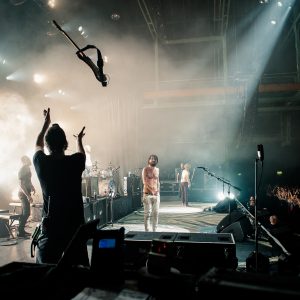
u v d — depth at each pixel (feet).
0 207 35.94
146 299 4.06
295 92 51.60
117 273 4.67
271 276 3.63
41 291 4.09
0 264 16.51
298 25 51.31
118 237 4.91
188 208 41.11
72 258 4.76
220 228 23.18
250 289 3.27
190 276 4.28
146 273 4.32
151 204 23.39
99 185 31.63
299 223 23.30
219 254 6.56
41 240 7.61
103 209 28.76
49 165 7.79
